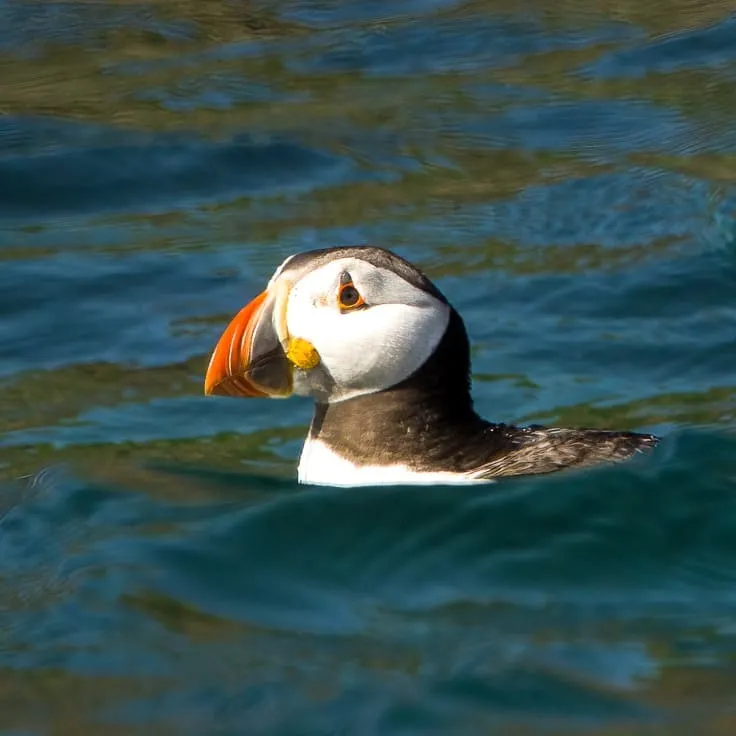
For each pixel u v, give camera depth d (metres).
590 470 9.48
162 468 11.10
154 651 8.16
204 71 20.12
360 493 9.50
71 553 9.39
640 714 7.41
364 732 7.39
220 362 9.67
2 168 17.41
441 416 9.75
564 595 8.50
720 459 9.63
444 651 7.99
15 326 14.16
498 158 17.73
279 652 8.07
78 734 7.51
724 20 20.83
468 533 9.05
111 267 15.37
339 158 17.83
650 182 16.78
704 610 8.30
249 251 15.68
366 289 9.60
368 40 20.92
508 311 14.12
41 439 11.96
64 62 20.47
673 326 13.71
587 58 20.16
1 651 8.25
